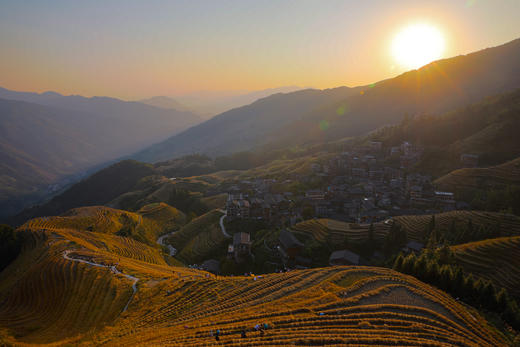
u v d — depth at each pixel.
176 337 45.97
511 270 93.56
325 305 57.22
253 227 180.75
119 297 70.06
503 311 66.81
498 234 120.44
